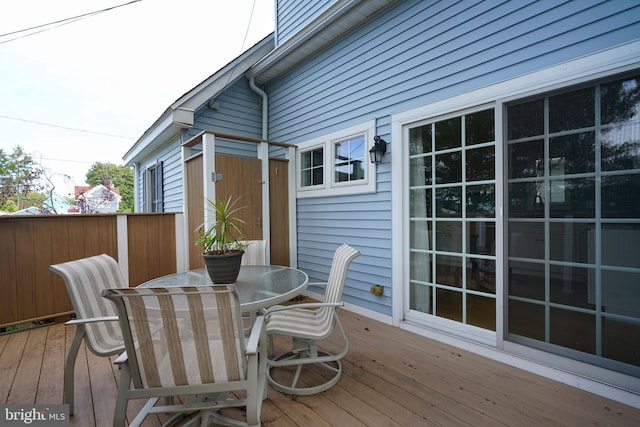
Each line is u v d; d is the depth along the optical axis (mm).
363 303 3449
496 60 2322
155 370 1251
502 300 2297
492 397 1845
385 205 3193
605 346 1883
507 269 2297
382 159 3197
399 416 1673
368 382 2021
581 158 1977
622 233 1831
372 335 2842
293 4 4484
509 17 2250
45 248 3254
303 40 3789
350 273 3600
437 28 2709
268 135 5055
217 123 4621
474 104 2445
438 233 2791
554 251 2086
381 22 3207
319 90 4023
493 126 2383
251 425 1289
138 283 3922
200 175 3773
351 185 3570
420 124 2889
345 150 3721
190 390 1280
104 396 1887
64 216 3373
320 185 4043
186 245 4215
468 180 2551
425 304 2910
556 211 2078
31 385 2004
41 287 3217
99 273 1995
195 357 1257
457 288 2643
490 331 2404
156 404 1804
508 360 2256
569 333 2023
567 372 1979
